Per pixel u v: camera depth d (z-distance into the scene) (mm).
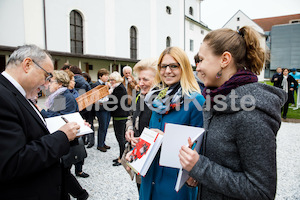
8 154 958
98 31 14336
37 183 1150
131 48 17141
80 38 13656
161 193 1382
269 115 770
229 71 920
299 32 41438
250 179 766
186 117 1378
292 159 4082
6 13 10250
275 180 769
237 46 894
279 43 43062
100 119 4438
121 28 15781
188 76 1441
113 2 15047
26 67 1179
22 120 1089
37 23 11266
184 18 22547
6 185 1063
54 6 11938
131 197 2730
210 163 854
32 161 1023
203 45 961
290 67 42031
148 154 1279
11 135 986
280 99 817
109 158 4148
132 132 1910
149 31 18281
